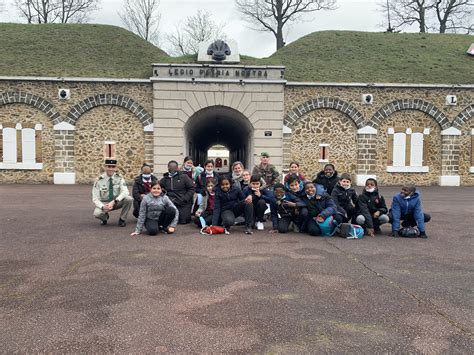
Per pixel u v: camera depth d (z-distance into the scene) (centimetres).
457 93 1933
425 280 485
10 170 1847
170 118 1850
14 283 467
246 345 317
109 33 2355
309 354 303
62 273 507
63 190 1583
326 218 750
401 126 1931
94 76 1894
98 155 1864
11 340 325
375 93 1914
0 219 916
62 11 4194
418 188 1825
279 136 1877
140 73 1964
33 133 1839
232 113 1964
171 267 535
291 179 792
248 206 780
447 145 1938
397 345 317
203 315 375
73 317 370
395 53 2309
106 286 457
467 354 304
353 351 307
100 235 748
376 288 453
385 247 668
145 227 786
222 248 651
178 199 890
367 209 776
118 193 851
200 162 3425
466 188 1839
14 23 2456
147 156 1870
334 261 572
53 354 303
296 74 2028
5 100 1809
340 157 1923
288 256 600
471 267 546
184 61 2084
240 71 1869
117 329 345
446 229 841
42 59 2031
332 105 1897
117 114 1866
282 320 363
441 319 367
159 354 303
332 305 400
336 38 2495
